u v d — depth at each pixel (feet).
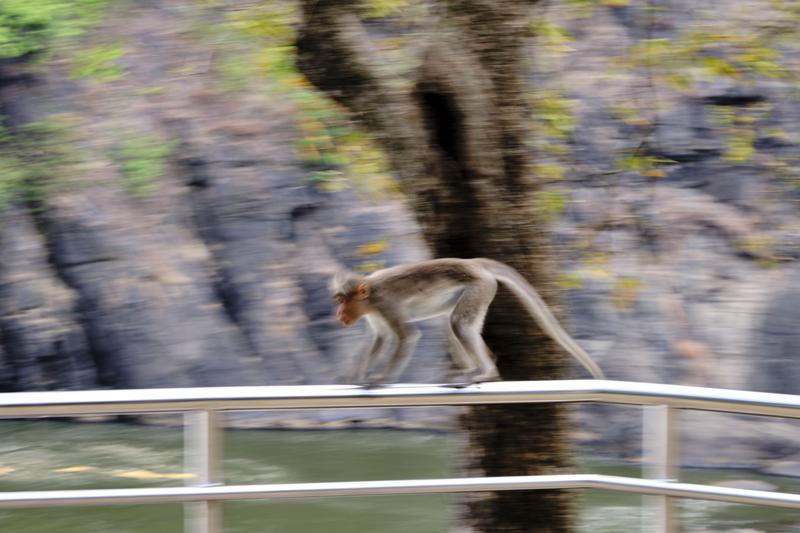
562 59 69.67
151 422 88.07
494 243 36.35
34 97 90.63
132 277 92.58
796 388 80.53
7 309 91.04
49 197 91.15
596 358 83.56
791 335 81.05
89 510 61.26
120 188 93.09
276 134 93.61
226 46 61.41
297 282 92.94
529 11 37.55
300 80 48.21
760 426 81.05
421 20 40.63
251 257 93.30
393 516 59.26
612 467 80.18
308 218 93.91
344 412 89.30
